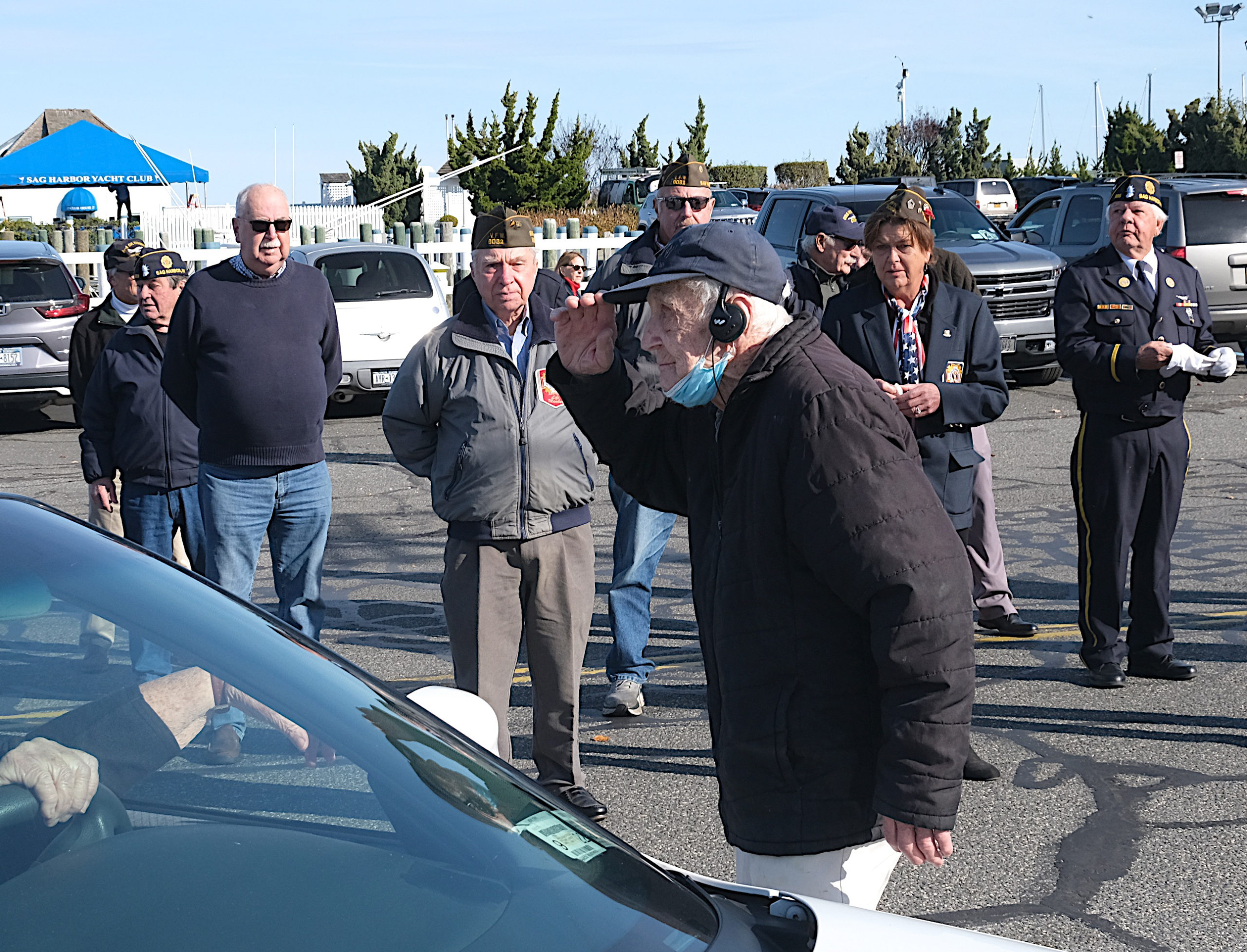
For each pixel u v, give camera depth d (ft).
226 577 15.87
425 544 27.89
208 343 15.47
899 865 13.05
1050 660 19.42
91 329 18.94
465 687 13.94
